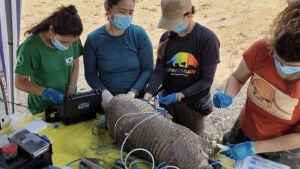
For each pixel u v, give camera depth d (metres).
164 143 1.70
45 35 2.18
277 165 1.78
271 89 1.77
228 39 6.88
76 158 1.90
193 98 2.50
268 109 1.86
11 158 1.42
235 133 2.30
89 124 2.21
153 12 9.13
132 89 2.50
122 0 2.11
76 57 2.54
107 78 2.59
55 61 2.33
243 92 4.96
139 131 1.80
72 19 2.00
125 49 2.45
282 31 1.42
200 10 8.65
